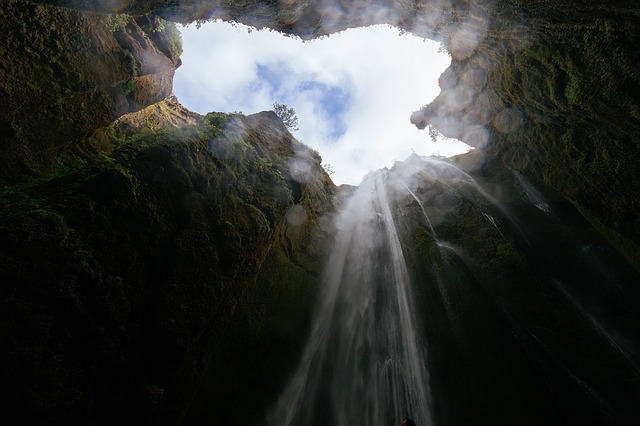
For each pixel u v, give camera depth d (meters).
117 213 4.75
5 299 3.60
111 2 5.39
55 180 4.98
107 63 6.38
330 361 8.22
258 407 6.52
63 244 4.11
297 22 6.82
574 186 7.88
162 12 6.17
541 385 6.94
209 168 6.18
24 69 5.21
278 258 8.27
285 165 8.41
